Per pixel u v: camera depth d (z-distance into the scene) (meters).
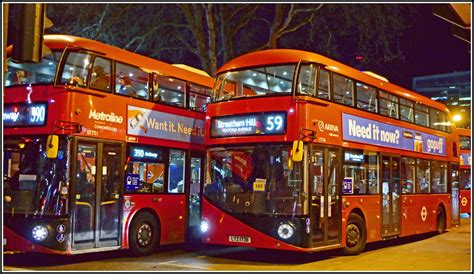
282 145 11.98
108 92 12.47
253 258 13.18
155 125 13.80
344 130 13.34
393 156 15.87
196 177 15.15
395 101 16.47
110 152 12.39
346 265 11.97
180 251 14.62
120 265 11.81
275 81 12.54
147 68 13.78
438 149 19.34
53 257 12.85
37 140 11.54
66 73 11.77
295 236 11.58
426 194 18.02
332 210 12.60
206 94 15.86
